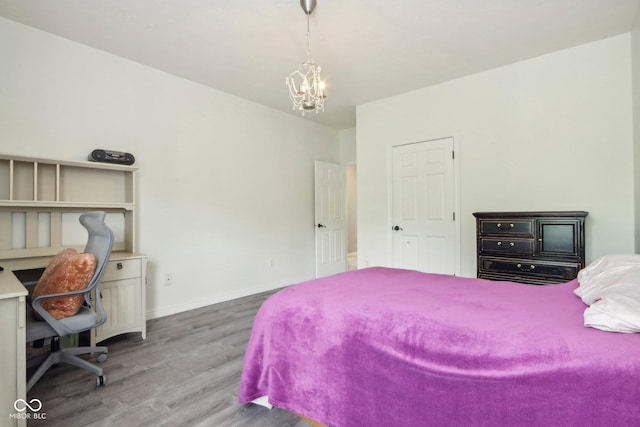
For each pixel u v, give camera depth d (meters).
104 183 3.02
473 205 3.57
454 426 1.14
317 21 2.53
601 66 2.88
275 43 2.86
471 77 3.57
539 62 3.17
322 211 5.24
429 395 1.19
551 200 3.13
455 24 2.60
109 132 3.04
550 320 1.24
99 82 2.97
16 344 1.50
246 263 4.21
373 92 4.05
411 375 1.24
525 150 3.26
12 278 1.83
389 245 4.21
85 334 2.55
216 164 3.88
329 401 1.44
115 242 3.07
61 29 2.65
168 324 3.12
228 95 4.01
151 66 3.30
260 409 1.75
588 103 2.95
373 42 2.86
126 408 1.75
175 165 3.50
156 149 3.35
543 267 2.79
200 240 3.72
